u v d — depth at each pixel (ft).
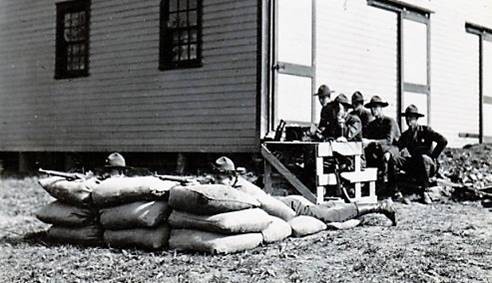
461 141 66.13
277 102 44.70
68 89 56.85
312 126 39.91
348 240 26.63
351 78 51.39
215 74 46.88
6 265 22.75
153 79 50.67
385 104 41.86
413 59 58.08
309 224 27.99
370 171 37.88
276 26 44.73
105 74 53.93
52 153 60.18
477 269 21.74
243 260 22.85
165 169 51.06
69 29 57.98
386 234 28.37
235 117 45.65
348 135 38.55
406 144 41.93
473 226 30.66
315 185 36.78
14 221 33.19
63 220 26.35
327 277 20.61
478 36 69.87
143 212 24.72
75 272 21.67
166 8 50.14
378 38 54.19
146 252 24.52
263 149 39.60
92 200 25.88
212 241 23.86
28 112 60.18
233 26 45.96
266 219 25.35
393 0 54.85
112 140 53.36
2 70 62.39
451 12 64.54
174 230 24.86
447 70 64.03
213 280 20.16
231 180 26.89
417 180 40.60
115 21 53.26
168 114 49.57
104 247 25.77
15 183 50.47
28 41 60.44
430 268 21.75
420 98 59.00
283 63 45.11
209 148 47.03
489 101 71.31
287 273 21.16
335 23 49.93
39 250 25.29
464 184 43.91
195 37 48.83
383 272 21.21
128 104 52.29
